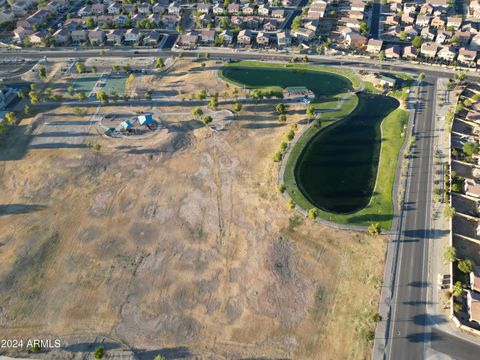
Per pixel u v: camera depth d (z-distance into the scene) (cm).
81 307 8650
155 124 14062
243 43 19600
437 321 8269
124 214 10794
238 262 9531
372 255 9594
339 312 8475
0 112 14788
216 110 14812
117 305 8688
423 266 9331
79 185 11638
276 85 16388
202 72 17338
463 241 9875
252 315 8475
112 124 14100
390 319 8319
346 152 12938
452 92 15550
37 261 9569
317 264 9431
